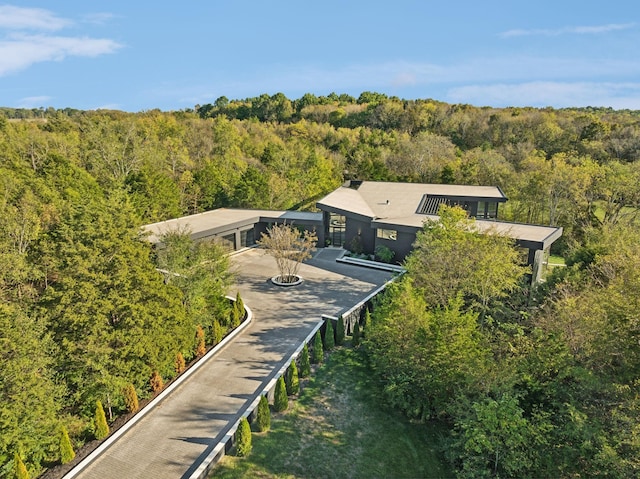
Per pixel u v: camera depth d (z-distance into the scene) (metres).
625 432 12.52
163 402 17.22
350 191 45.41
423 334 16.77
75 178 40.22
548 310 19.95
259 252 38.38
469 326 16.58
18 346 13.77
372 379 19.44
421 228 31.81
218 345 21.33
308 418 16.66
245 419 14.51
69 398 15.86
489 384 14.96
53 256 20.91
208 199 48.94
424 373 16.81
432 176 61.81
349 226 38.34
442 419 16.98
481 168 56.19
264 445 15.05
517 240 27.38
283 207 50.50
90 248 16.64
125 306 16.48
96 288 16.28
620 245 25.41
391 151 70.94
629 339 14.14
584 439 12.95
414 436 16.08
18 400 13.20
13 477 12.50
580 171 43.19
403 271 30.08
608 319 15.06
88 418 15.72
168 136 65.62
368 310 25.11
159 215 41.41
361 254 37.09
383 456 14.97
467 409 14.98
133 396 16.41
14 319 14.38
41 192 34.22
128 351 16.23
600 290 18.48
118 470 13.70
